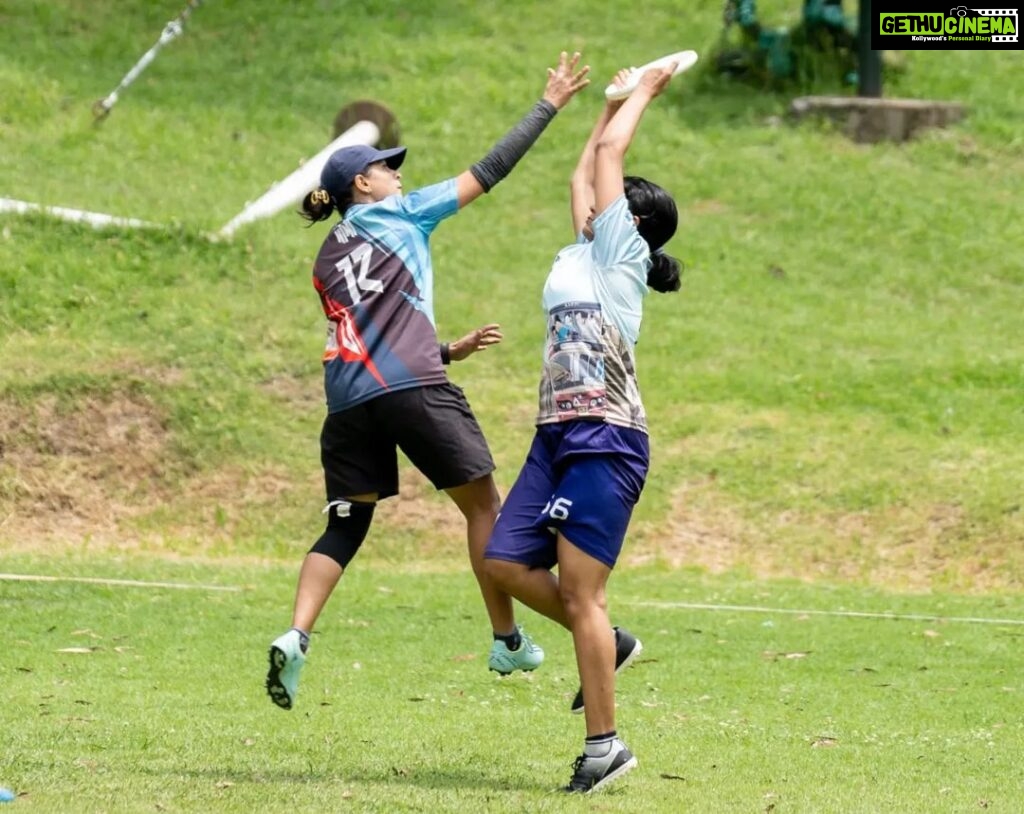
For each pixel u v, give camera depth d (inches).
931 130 2832.2
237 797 662.5
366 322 745.6
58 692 982.4
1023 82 2997.0
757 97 2901.1
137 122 2605.8
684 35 3065.9
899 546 1742.1
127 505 1774.1
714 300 2324.1
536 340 2145.7
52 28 2915.8
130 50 2881.4
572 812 655.1
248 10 3078.2
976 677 1190.9
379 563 1701.5
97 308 2032.5
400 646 1247.5
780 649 1294.3
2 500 1744.6
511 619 781.9
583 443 714.2
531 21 3115.2
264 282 2156.7
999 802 741.3
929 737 946.1
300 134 2657.5
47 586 1428.4
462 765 783.7
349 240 759.1
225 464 1831.9
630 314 733.3
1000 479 1831.9
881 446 1923.0
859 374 2116.1
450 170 2591.0
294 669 713.6
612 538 718.5
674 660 1232.2
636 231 746.2
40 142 2481.5
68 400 1856.5
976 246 2522.1
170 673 1082.7
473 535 774.5
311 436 1889.8
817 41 2957.7
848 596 1583.4
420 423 741.9
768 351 2180.1
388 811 644.1
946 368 2138.3
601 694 716.7
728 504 1824.6
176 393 1900.8
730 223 2549.2
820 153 2753.4
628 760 717.3
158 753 776.9
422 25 3078.2
